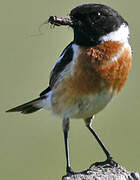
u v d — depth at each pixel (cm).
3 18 1859
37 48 1730
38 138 1627
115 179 1000
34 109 1195
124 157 1596
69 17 1077
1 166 1572
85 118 1139
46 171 1567
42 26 1448
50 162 1586
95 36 1062
